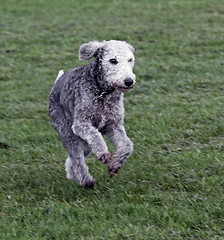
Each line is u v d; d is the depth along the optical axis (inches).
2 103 672.4
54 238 359.6
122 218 379.2
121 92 407.8
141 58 856.3
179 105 643.5
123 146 394.9
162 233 358.6
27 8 1258.0
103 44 402.9
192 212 387.5
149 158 493.7
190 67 796.6
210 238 355.6
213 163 475.2
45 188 437.4
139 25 1079.0
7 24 1115.9
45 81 753.6
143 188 431.5
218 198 409.1
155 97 677.9
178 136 547.8
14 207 402.9
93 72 401.1
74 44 951.0
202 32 1007.0
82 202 410.3
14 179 461.1
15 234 360.8
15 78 780.6
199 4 1252.5
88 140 394.6
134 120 597.9
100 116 405.4
